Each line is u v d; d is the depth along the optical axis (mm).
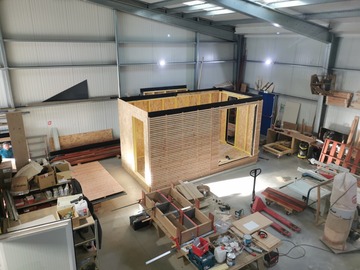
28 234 3324
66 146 10305
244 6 7273
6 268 3377
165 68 11805
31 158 9734
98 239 5051
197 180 8688
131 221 6586
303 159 10352
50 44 9250
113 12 9930
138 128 9312
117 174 9117
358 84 9383
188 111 7809
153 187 7836
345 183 5664
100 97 10562
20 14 8602
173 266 5488
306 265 5535
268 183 8602
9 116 5680
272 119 12352
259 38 12625
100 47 10148
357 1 6430
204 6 9242
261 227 5488
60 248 3576
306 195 6641
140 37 10859
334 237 5898
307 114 11258
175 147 7887
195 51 12391
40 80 9383
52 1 8953
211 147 8648
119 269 5418
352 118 9711
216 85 13445
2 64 8641
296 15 8297
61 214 4852
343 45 9539
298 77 11344
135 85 11297
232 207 7289
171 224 5516
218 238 5297
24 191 5578
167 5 9328
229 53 13430
